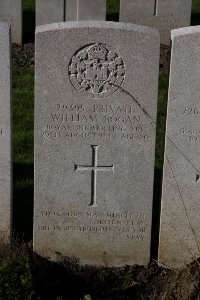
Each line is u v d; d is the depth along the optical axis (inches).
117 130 89.5
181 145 89.6
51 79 87.0
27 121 131.7
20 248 92.7
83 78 87.2
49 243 94.3
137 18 173.3
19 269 80.8
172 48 85.7
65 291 88.9
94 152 90.5
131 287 90.5
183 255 94.5
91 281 91.4
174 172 90.7
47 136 89.4
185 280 89.6
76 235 94.1
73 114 88.7
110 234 94.1
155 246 97.6
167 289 89.3
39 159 90.4
